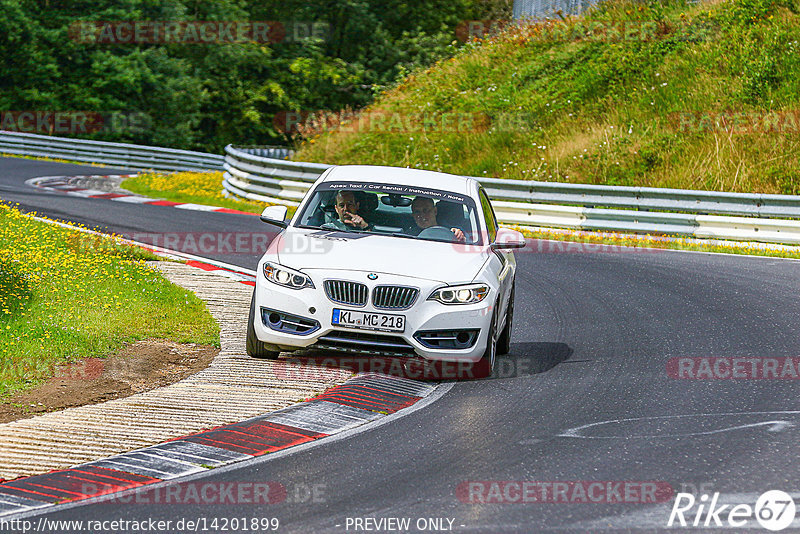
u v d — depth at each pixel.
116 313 33.97
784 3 101.50
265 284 29.17
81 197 76.56
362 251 29.48
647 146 85.56
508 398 26.98
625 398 27.03
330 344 28.45
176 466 20.53
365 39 187.75
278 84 173.62
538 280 48.69
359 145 98.81
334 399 26.17
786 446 22.44
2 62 148.12
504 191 72.25
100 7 157.00
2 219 51.62
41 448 21.20
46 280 37.50
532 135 94.81
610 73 100.19
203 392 26.30
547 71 104.94
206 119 174.88
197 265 47.78
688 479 20.06
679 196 66.19
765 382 28.95
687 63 97.69
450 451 21.92
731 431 23.70
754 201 64.06
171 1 163.75
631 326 37.94
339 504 18.38
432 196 32.50
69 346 29.00
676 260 56.28
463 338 28.61
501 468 20.72
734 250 61.16
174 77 160.75
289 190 78.75
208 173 110.44
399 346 28.02
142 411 24.28
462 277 28.84
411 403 26.41
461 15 198.88
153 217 65.38
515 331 37.06
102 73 151.38
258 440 22.50
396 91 113.12
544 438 23.03
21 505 18.08
